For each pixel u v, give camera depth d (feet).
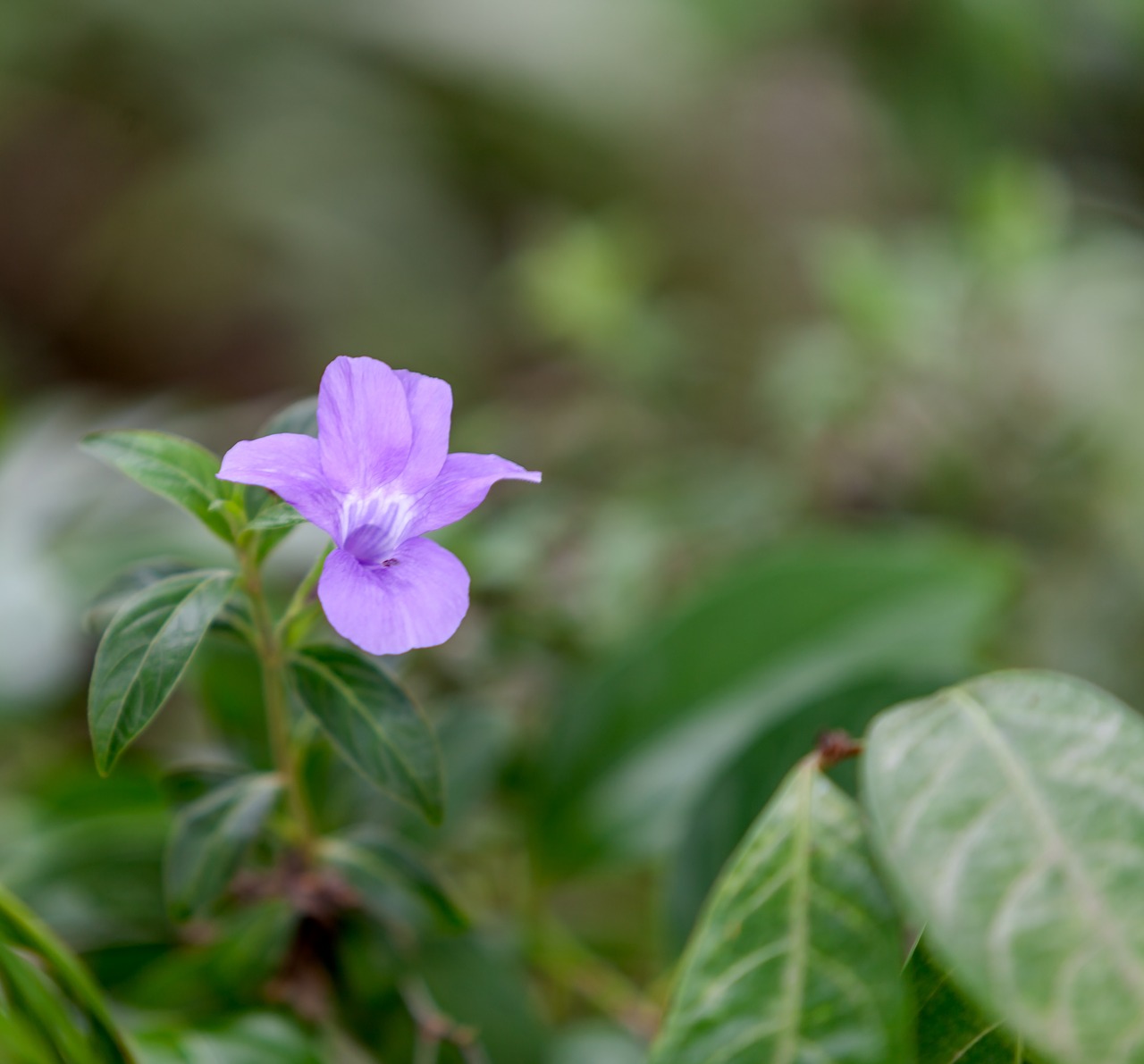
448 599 1.32
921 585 1.74
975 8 3.92
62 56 4.95
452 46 5.03
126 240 4.88
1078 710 1.31
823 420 2.44
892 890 1.32
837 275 2.52
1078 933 1.27
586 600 1.91
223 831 1.43
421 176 4.96
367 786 1.59
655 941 1.71
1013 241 2.52
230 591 1.35
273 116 4.98
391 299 4.67
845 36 4.33
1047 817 1.29
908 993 1.32
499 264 4.90
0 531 2.11
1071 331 2.53
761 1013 1.31
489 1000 1.57
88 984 1.37
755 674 1.73
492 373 4.17
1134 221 3.67
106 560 2.00
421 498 1.35
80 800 1.70
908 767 1.31
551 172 4.92
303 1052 1.47
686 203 4.34
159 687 1.33
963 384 2.44
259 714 1.66
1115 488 2.44
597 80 4.89
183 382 4.73
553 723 1.73
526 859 1.72
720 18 4.65
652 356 2.66
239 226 4.81
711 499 2.43
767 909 1.33
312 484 1.32
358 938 1.53
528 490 2.12
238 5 5.07
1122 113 4.23
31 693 1.91
